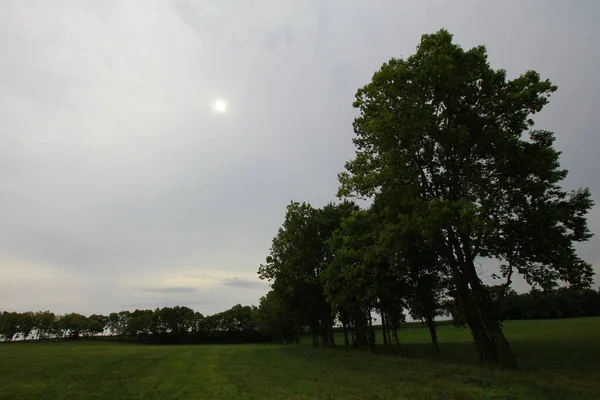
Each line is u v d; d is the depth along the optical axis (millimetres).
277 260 58156
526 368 22422
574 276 23578
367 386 16531
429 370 21797
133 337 181750
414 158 27203
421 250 32625
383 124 25672
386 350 45094
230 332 167625
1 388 18094
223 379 20281
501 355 24094
